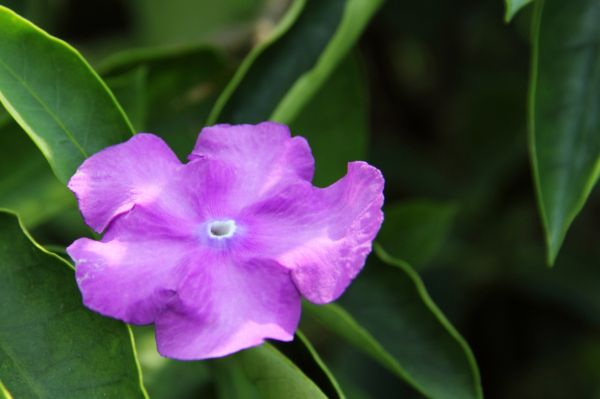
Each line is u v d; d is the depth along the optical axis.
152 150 0.27
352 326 0.29
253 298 0.26
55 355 0.27
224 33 0.35
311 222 0.27
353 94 0.33
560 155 0.30
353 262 0.26
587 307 0.39
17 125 0.30
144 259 0.26
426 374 0.30
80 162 0.27
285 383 0.27
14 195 0.30
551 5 0.30
